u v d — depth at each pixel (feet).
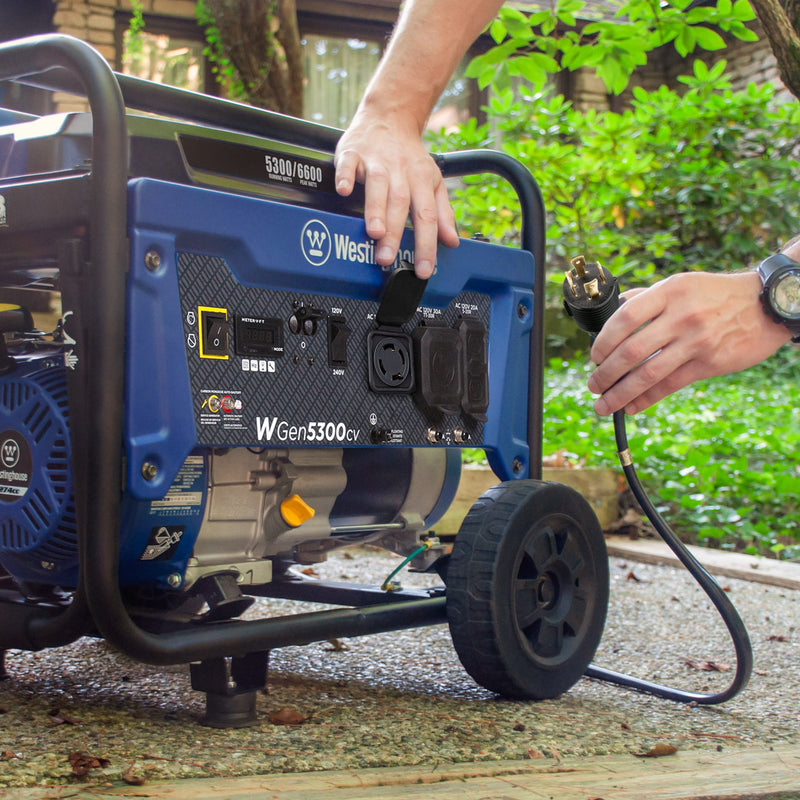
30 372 4.62
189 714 4.89
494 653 5.28
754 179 26.30
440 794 3.93
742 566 10.47
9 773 3.89
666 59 32.50
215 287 4.50
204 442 4.42
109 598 4.10
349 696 5.44
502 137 25.52
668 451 14.33
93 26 23.89
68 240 4.17
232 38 16.22
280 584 6.32
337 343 5.03
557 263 25.71
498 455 6.10
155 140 4.52
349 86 26.94
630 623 7.90
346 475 5.66
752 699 5.79
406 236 5.43
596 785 4.13
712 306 4.11
